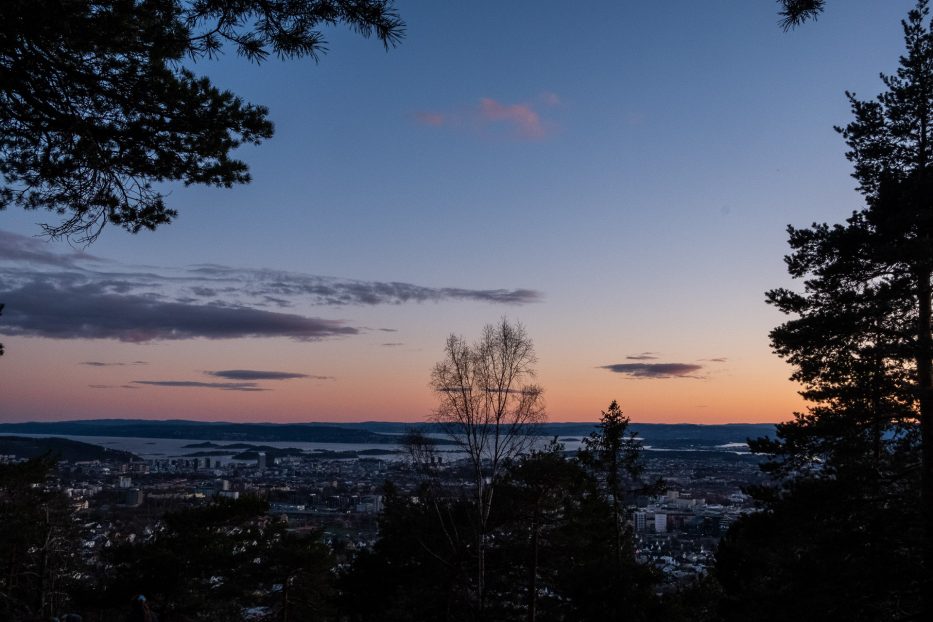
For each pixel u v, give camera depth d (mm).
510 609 22406
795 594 13328
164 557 23703
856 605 12586
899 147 15266
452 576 21703
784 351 15320
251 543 26141
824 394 14805
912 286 13820
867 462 13469
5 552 29078
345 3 6254
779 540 14781
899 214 13703
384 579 24609
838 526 13453
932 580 12125
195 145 8125
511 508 21359
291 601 26375
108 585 24281
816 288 15141
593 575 18562
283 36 6574
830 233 14750
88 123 7785
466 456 21234
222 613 27375
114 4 6777
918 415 13133
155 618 12305
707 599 22922
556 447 21344
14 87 7285
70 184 8422
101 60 7516
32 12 6543
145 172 8367
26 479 24312
